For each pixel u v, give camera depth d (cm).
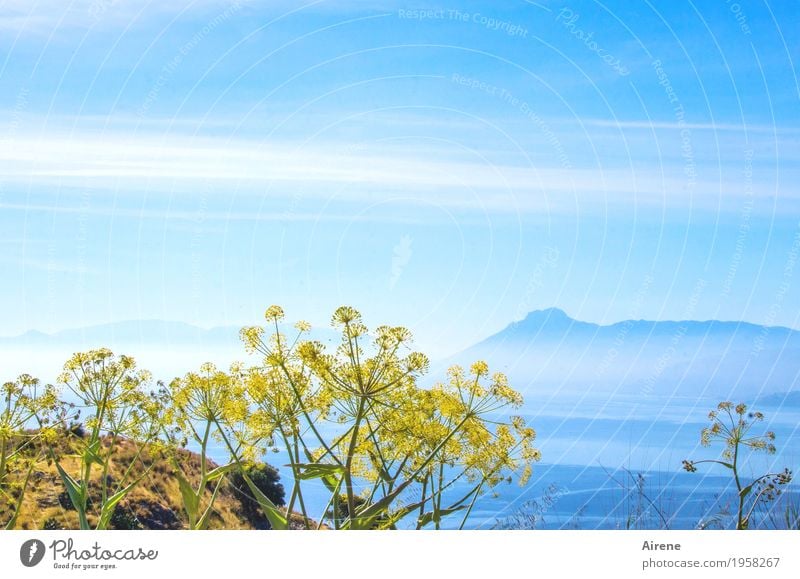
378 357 573
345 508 625
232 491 769
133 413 643
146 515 793
